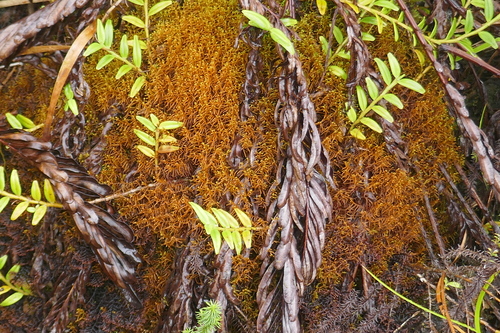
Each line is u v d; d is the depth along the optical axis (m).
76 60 0.62
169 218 0.65
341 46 0.64
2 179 0.61
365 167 0.66
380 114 0.62
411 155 0.68
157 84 0.66
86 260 0.66
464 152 0.68
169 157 0.65
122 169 0.67
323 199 0.60
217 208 0.63
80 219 0.62
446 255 0.63
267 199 0.62
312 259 0.60
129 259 0.64
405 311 0.65
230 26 0.68
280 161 0.62
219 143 0.65
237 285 0.64
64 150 0.66
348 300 0.63
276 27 0.61
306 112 0.60
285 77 0.61
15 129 0.62
